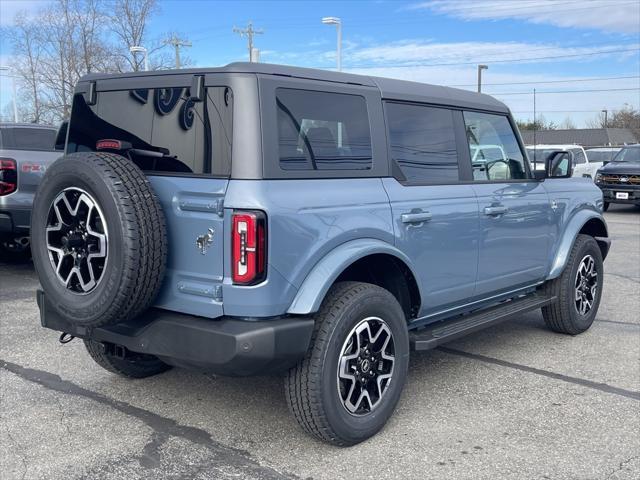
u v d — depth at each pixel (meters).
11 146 8.14
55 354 5.50
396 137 4.27
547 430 4.10
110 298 3.36
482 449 3.84
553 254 5.79
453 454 3.77
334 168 3.80
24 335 6.03
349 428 3.76
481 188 4.88
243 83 3.42
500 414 4.34
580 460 3.71
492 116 5.22
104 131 4.03
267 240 3.34
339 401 3.70
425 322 4.59
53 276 3.64
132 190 3.35
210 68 3.53
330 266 3.60
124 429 4.07
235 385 4.81
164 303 3.62
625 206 21.30
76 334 3.94
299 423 3.74
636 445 3.90
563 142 68.44
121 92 3.94
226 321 3.42
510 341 6.02
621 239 13.04
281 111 3.54
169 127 3.67
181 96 3.62
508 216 5.09
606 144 67.31
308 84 3.73
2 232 8.05
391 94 4.28
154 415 4.28
